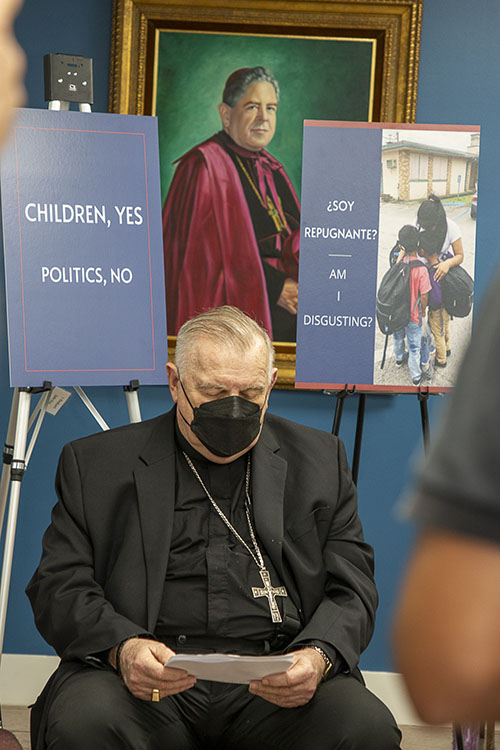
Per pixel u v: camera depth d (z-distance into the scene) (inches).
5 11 20.2
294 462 101.9
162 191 150.7
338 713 86.5
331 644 89.9
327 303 133.8
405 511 21.9
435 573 20.7
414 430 151.8
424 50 149.8
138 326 124.8
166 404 151.9
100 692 85.5
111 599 94.1
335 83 149.5
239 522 98.4
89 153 123.9
